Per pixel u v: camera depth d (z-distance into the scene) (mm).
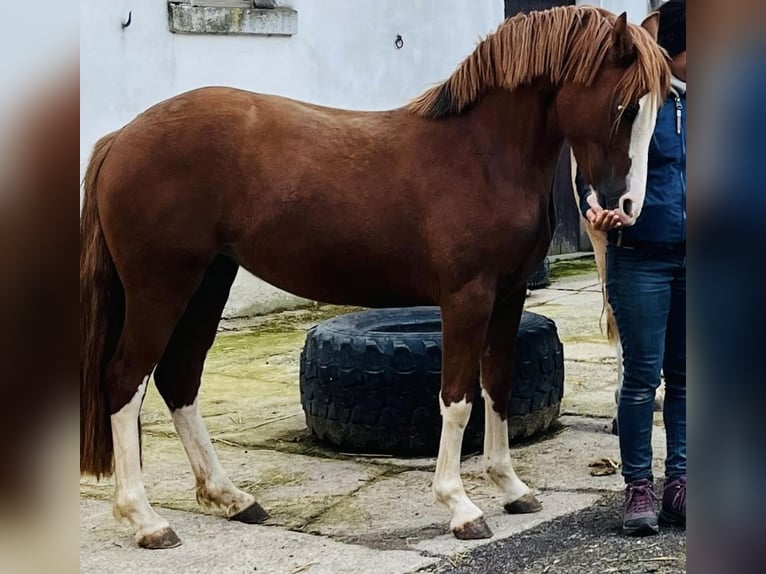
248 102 3217
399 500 3529
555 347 4199
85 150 6133
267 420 4586
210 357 5836
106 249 3195
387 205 3109
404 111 3258
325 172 3135
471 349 3080
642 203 2871
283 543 3152
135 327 3127
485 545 3084
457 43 7797
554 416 4258
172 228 3088
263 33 6777
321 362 4094
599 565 2910
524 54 3020
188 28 6488
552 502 3473
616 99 2857
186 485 3756
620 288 3158
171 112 3168
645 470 3213
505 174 3066
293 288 3268
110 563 3018
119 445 3146
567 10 3041
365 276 3182
